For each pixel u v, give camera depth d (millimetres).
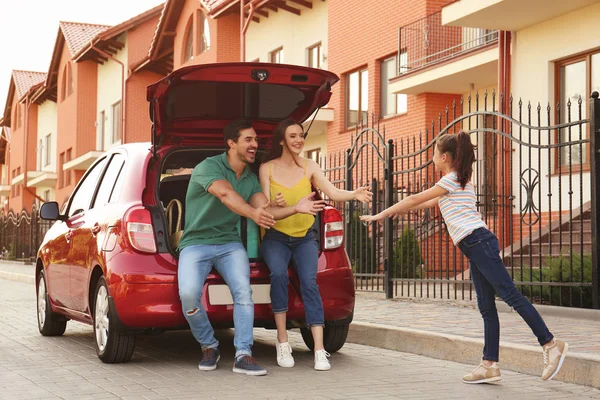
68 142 39469
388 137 19297
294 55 23766
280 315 5938
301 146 6039
